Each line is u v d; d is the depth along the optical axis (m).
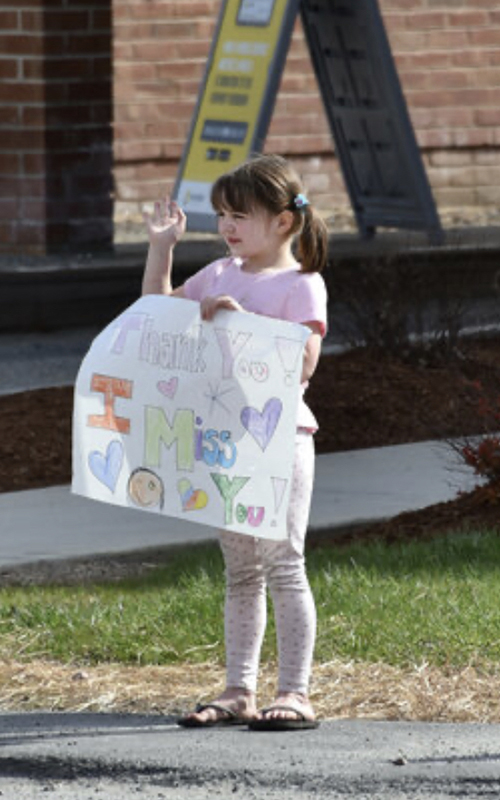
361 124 25.06
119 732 8.74
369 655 9.84
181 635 10.23
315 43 25.19
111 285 22.50
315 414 16.73
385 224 25.39
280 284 8.65
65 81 23.75
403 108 24.31
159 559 12.73
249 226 8.63
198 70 29.31
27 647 10.23
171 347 8.59
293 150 30.09
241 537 8.71
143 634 10.29
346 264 22.47
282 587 8.70
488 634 10.03
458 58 31.31
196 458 8.54
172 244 8.95
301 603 8.70
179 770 8.07
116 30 28.58
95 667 9.98
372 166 25.28
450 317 18.53
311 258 8.65
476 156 31.67
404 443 16.27
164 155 29.16
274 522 8.41
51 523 13.55
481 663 9.69
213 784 7.93
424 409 17.00
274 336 8.39
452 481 14.82
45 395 17.41
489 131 31.67
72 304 22.19
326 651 9.91
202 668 9.89
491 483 13.66
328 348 18.78
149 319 8.65
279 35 23.64
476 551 12.15
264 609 8.92
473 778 7.96
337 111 25.39
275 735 8.61
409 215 24.91
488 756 8.28
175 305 8.62
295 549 8.67
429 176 31.34
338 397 17.09
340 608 10.59
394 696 9.28
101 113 24.14
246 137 23.78
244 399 8.44
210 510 8.52
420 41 31.00
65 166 23.88
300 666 8.73
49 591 11.61
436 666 9.67
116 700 9.39
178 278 23.17
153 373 8.61
